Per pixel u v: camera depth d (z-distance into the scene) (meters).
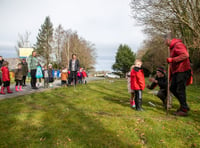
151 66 41.31
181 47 4.32
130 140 2.96
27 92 8.29
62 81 12.73
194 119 4.09
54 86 12.07
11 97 6.74
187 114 4.32
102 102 5.92
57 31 47.56
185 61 4.32
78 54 50.62
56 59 48.94
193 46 13.05
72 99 6.36
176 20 13.43
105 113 4.49
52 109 4.74
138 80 4.88
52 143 2.77
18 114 4.09
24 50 25.64
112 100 6.47
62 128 3.35
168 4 12.73
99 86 12.19
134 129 3.37
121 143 2.83
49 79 11.13
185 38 14.55
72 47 49.78
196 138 3.06
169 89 4.68
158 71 5.39
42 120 3.80
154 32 15.60
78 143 2.77
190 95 8.09
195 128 3.49
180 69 4.33
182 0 12.79
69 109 4.77
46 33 54.62
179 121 3.91
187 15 13.19
